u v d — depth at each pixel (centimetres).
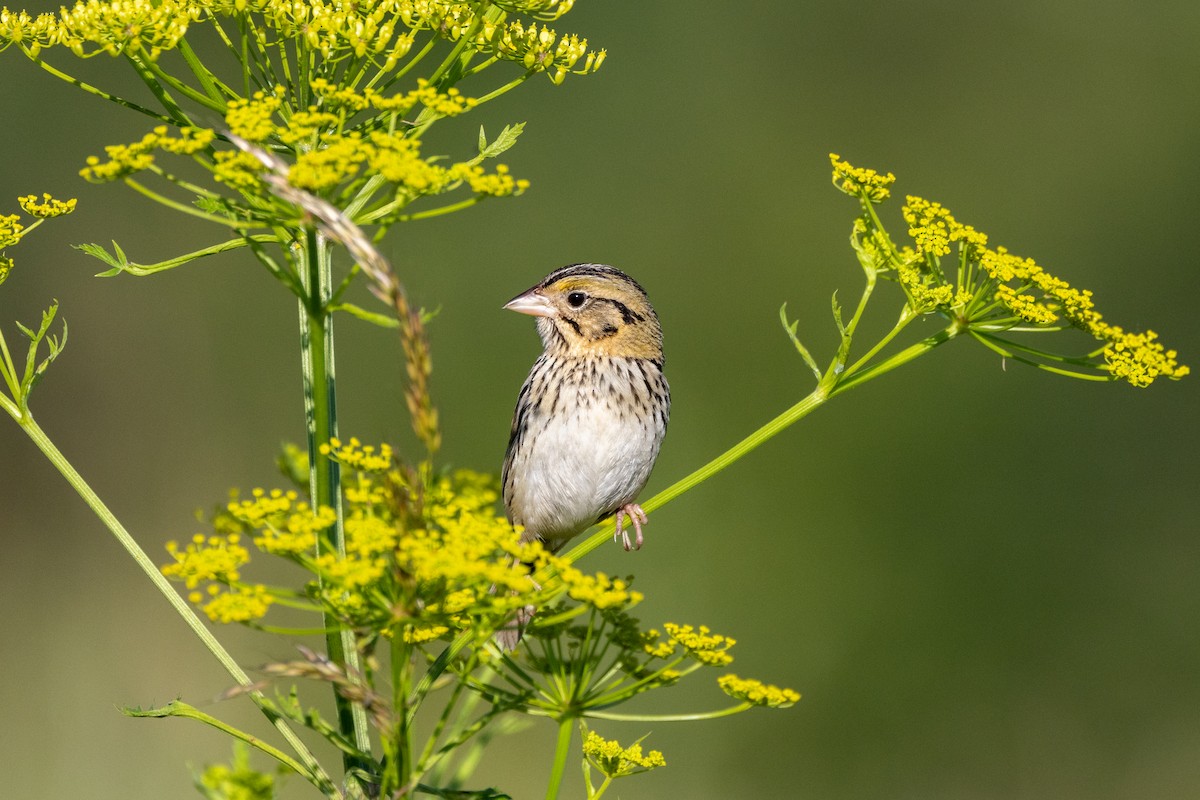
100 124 1598
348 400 1619
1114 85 1841
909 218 570
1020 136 1844
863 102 1833
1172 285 1800
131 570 1516
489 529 441
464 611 436
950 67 1847
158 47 482
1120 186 1823
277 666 404
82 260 1605
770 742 1488
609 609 474
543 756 1347
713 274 1762
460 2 526
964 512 1645
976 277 591
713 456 1694
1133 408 1653
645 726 1420
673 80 1791
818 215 1786
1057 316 570
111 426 1605
